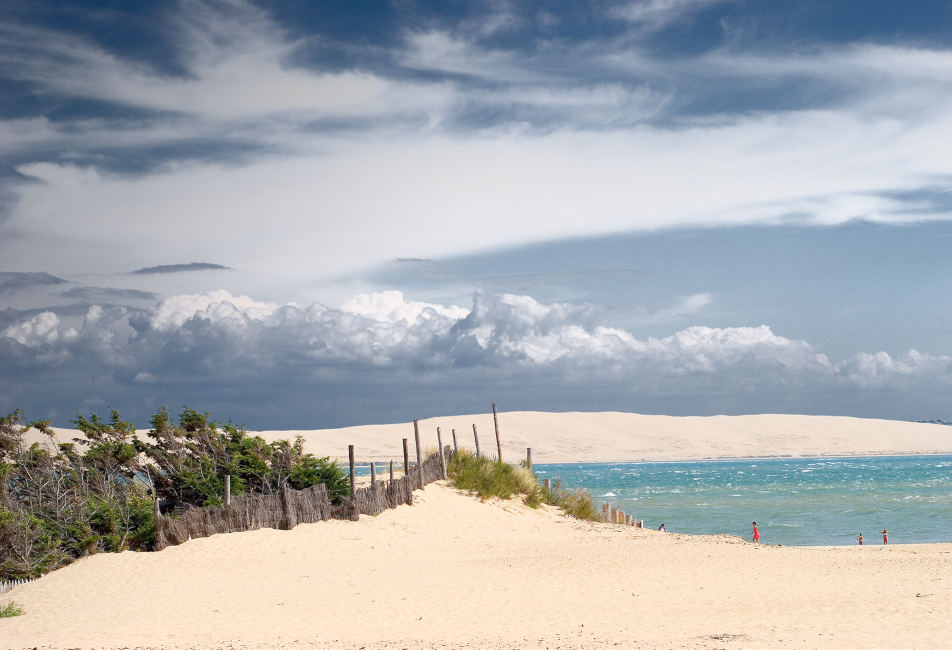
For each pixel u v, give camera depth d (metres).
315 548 27.25
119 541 27.70
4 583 23.41
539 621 17.56
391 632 16.64
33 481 29.30
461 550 29.09
